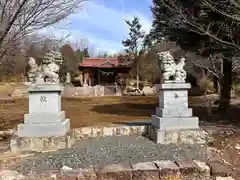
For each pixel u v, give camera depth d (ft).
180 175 14.98
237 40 29.19
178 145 21.50
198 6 31.65
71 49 126.11
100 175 14.53
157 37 58.49
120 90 102.37
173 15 33.63
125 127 26.50
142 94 96.27
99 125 30.53
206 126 26.86
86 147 21.07
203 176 15.08
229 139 21.77
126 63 110.42
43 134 20.67
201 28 27.50
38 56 21.03
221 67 39.83
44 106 21.07
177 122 23.03
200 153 18.89
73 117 40.04
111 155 18.54
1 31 13.47
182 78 23.58
